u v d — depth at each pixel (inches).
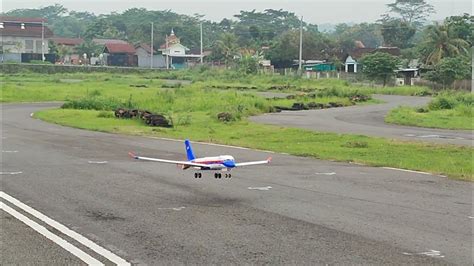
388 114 1576.0
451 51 3253.0
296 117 1515.7
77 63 4815.5
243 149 842.2
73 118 1379.2
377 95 2623.0
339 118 1492.4
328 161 719.1
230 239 341.4
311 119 1451.8
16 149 803.4
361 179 573.3
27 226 370.6
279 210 422.9
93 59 4854.8
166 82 3144.7
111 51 4753.9
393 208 432.8
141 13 6988.2
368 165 681.6
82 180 553.3
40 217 396.2
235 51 4603.8
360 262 298.5
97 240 338.0
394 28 4744.1
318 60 4284.0
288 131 1118.4
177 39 5167.3
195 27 5940.0
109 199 461.4
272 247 325.1
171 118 1301.7
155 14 6781.5
